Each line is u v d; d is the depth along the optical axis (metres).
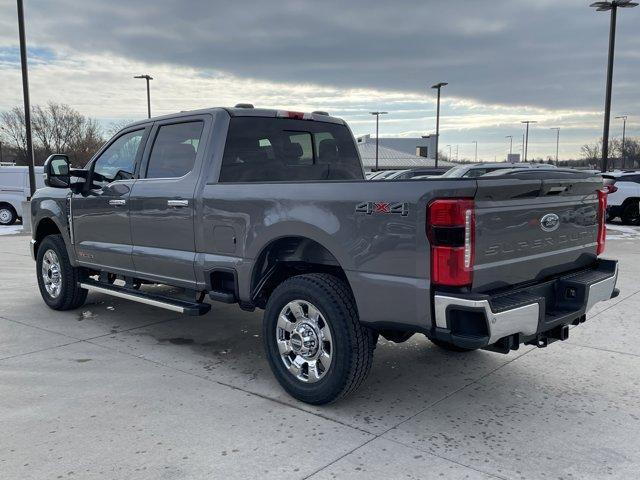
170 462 3.24
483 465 3.21
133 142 5.67
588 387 4.38
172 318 6.49
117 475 3.10
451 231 3.25
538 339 3.91
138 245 5.46
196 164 4.90
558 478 3.07
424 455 3.32
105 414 3.87
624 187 18.38
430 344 5.49
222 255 4.64
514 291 3.67
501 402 4.10
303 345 4.04
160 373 4.69
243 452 3.36
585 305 3.93
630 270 9.35
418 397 4.20
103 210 5.80
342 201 3.74
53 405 4.02
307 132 5.55
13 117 62.66
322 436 3.56
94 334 5.84
